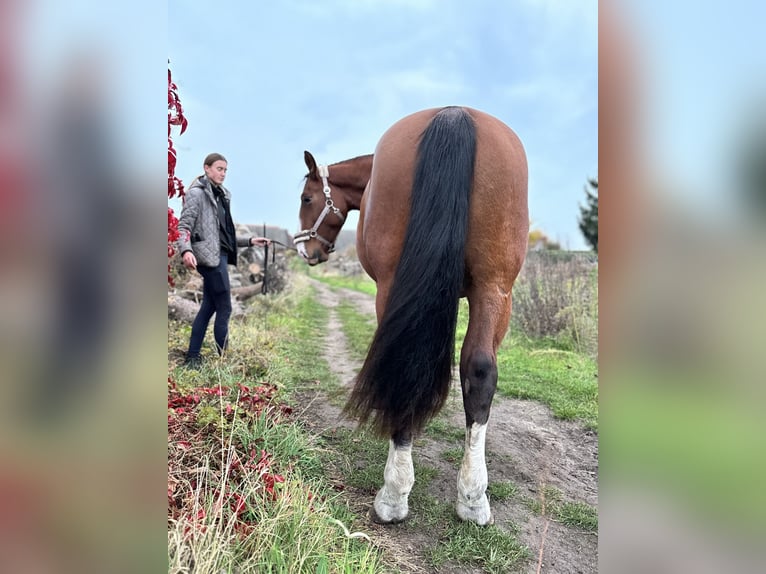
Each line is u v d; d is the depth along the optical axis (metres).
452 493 2.07
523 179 1.79
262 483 1.65
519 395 3.57
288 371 3.73
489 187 1.69
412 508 1.93
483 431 1.79
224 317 3.40
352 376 3.91
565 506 2.03
